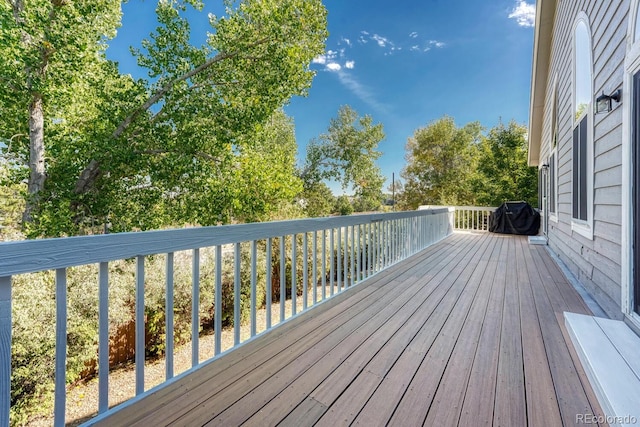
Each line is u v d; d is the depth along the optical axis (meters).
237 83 8.70
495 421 1.38
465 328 2.41
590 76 3.24
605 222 2.76
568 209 4.54
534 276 4.08
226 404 1.50
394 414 1.43
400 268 4.52
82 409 4.10
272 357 1.97
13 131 7.21
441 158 19.50
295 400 1.54
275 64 8.38
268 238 2.26
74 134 7.52
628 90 2.23
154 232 1.50
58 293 1.19
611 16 2.62
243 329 6.88
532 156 9.89
